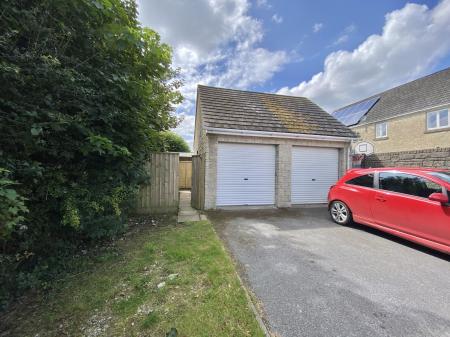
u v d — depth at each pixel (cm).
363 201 504
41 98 264
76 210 306
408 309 244
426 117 1336
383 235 483
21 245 263
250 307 234
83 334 200
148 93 427
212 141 729
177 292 258
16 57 237
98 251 374
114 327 207
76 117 286
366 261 359
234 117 785
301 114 930
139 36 358
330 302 254
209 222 561
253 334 198
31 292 262
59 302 244
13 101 243
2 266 236
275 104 972
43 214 300
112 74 331
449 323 224
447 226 357
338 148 877
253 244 427
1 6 232
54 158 310
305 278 305
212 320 213
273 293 269
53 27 283
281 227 542
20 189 250
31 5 260
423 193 403
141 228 511
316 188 855
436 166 693
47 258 308
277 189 796
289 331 210
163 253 365
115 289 267
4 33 233
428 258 371
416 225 399
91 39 329
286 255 378
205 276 293
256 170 792
